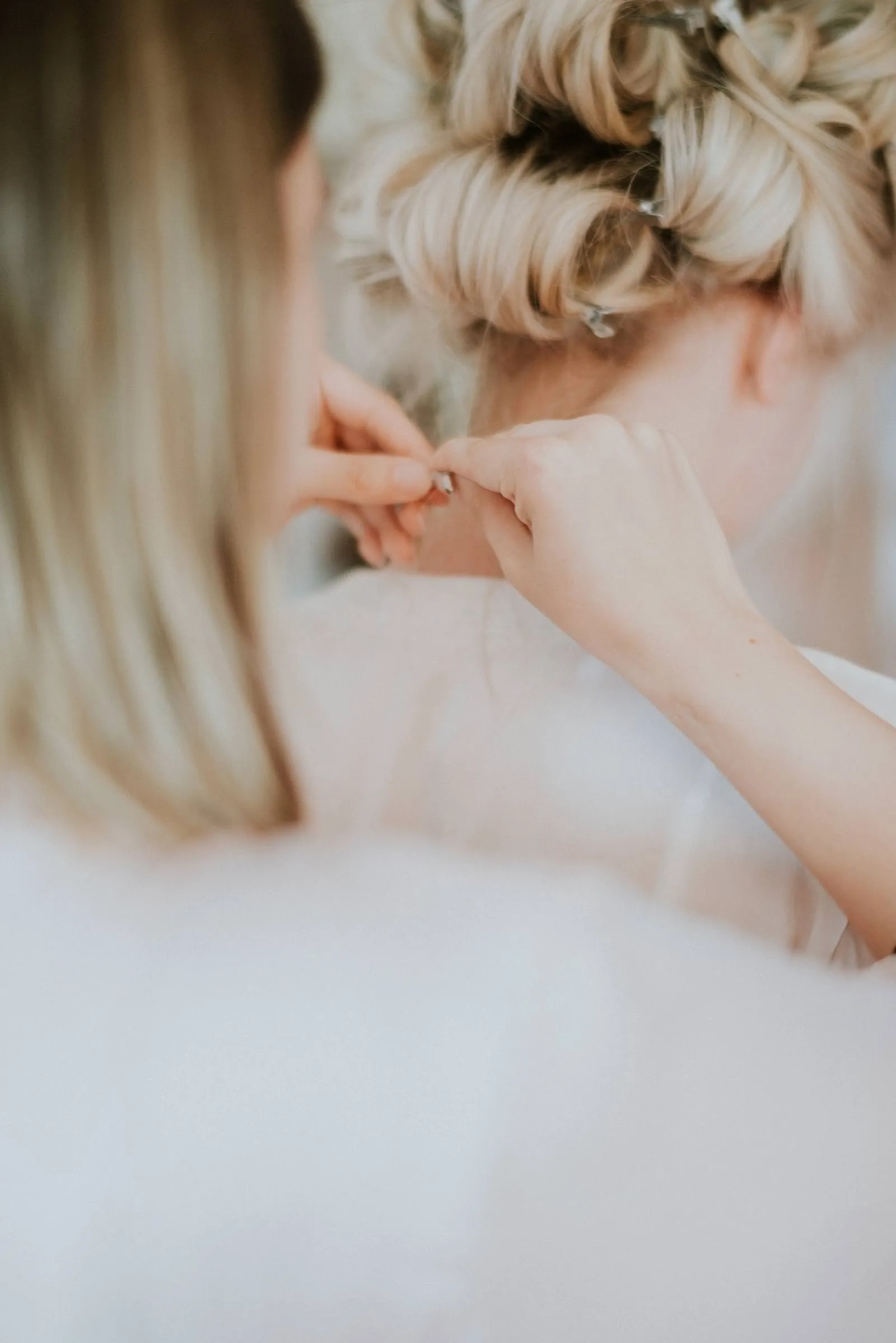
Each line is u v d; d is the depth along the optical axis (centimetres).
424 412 60
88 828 28
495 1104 24
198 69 30
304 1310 23
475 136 55
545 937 26
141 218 29
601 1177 24
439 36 54
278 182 32
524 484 48
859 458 63
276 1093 23
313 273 58
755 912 53
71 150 29
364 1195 23
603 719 56
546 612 49
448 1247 24
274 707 32
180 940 25
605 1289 24
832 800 42
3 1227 23
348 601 59
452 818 56
